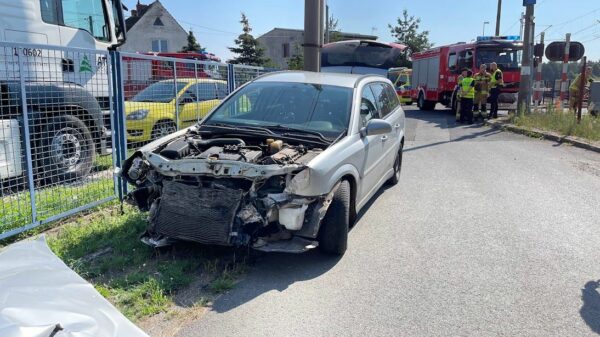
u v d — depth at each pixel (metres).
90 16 8.68
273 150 4.69
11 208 5.44
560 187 7.91
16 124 5.87
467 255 5.06
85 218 5.81
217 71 9.17
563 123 13.85
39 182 6.10
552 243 5.44
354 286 4.30
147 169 4.85
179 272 4.28
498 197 7.30
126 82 6.98
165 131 8.03
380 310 3.90
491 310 3.94
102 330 2.06
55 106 6.39
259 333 3.52
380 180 6.74
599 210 6.66
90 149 6.89
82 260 4.55
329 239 4.80
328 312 3.84
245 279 4.36
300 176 4.31
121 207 5.56
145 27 49.56
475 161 10.13
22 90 5.21
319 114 5.53
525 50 16.22
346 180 4.99
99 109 6.92
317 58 10.88
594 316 3.88
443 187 7.91
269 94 5.91
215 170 4.33
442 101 22.02
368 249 5.17
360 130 5.54
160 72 7.57
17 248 2.68
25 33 7.55
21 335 1.83
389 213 6.47
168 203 4.51
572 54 16.95
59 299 2.18
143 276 4.21
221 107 5.92
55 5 7.98
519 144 12.35
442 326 3.69
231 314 3.76
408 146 12.24
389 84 7.70
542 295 4.21
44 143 6.27
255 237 4.41
